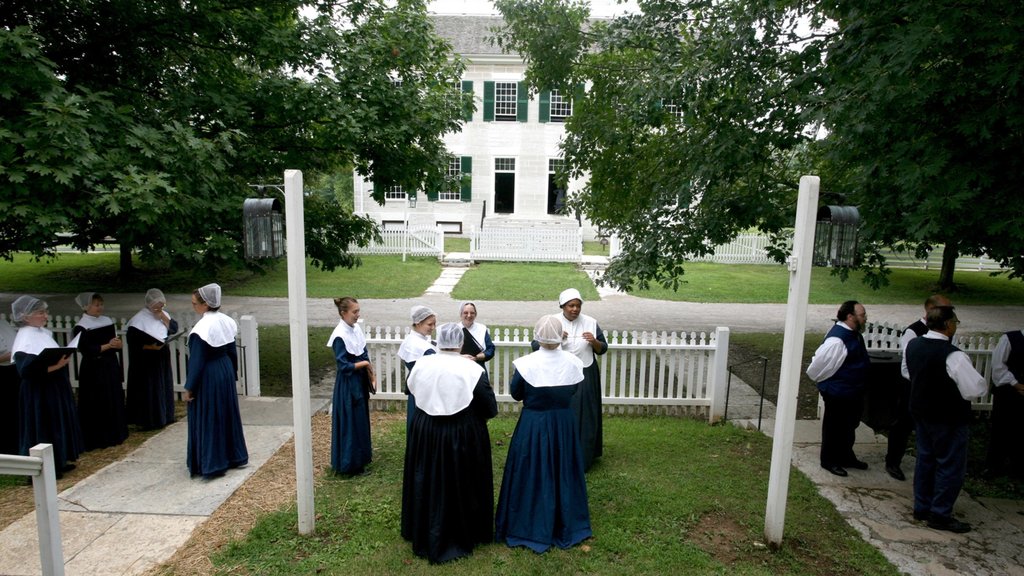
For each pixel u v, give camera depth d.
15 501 5.00
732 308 15.13
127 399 6.54
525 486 4.34
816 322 13.69
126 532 4.49
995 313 14.98
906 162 5.02
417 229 23.67
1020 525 4.81
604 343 5.63
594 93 9.74
